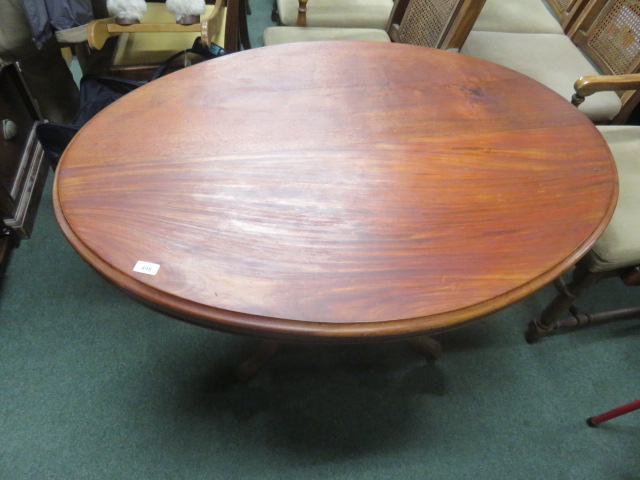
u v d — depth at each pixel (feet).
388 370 4.28
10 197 4.65
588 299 5.04
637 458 3.94
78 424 3.75
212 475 3.60
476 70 3.77
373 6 5.96
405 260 2.35
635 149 4.17
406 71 3.67
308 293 2.17
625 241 3.49
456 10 4.53
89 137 2.85
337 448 3.80
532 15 6.12
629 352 4.62
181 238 2.34
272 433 3.84
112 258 2.23
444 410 4.08
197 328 4.42
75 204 2.47
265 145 2.89
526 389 4.27
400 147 2.99
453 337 4.57
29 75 5.10
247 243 2.34
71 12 4.26
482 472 3.77
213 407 3.94
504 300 2.27
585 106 4.78
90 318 4.38
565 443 3.98
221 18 5.29
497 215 2.63
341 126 3.09
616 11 5.12
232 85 3.33
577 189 2.85
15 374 3.97
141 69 4.92
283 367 4.23
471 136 3.14
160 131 2.93
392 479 3.67
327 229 2.45
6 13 4.23
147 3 5.54
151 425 3.80
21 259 4.78
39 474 3.50
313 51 3.74
